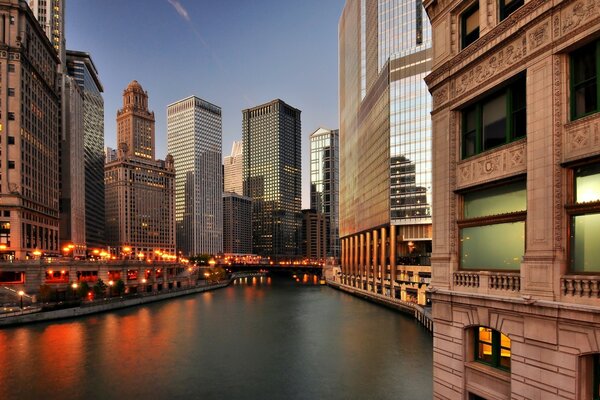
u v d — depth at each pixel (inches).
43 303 3245.6
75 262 3988.7
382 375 1705.2
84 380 1657.2
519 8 539.5
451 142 684.1
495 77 585.3
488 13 619.8
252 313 3558.1
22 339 2377.0
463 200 671.8
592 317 427.2
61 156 7037.4
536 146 515.2
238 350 2176.4
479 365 597.9
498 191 601.3
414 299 3725.4
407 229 4089.6
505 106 594.2
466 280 628.1
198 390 1551.4
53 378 1678.2
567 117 489.7
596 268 451.8
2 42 4498.0
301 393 1509.6
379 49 4815.5
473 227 641.6
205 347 2246.6
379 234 4741.6
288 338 2469.2
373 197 4810.5
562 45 485.4
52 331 2625.5
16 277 3612.2
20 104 4574.3
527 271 516.7
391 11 4766.2
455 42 692.1
